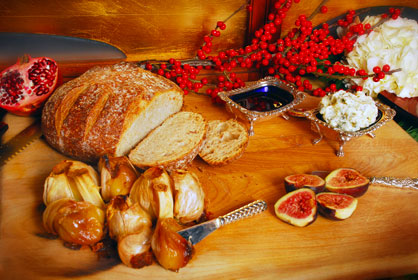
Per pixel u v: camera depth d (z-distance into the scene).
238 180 0.60
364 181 0.56
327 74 0.74
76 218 0.49
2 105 0.65
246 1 0.75
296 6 0.78
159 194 0.50
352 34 0.79
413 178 0.60
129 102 0.60
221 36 0.78
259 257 0.50
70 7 0.70
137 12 0.72
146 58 0.77
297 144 0.66
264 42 0.74
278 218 0.54
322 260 0.51
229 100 0.67
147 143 0.62
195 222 0.54
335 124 0.63
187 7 0.74
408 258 0.51
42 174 0.59
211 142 0.64
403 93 0.74
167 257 0.47
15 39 0.70
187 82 0.73
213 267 0.49
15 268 0.48
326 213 0.53
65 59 0.72
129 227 0.49
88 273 0.48
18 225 0.53
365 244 0.52
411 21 0.79
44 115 0.62
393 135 0.68
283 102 0.68
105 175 0.53
